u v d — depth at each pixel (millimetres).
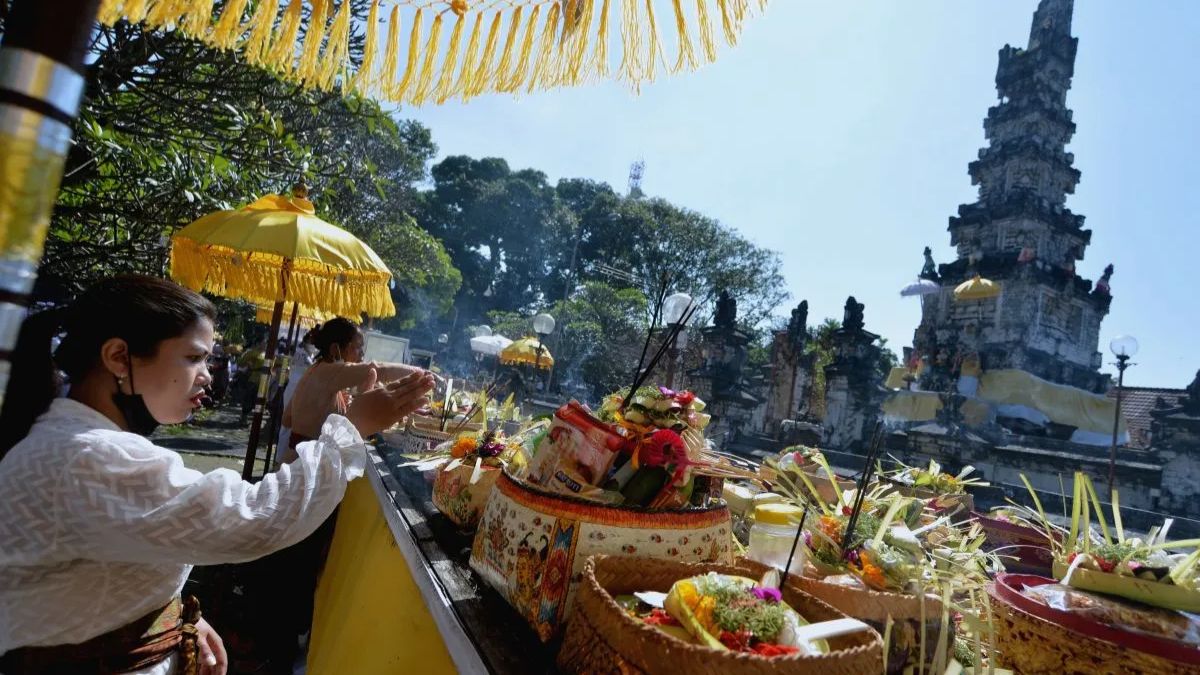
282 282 4332
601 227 47562
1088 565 1480
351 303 4523
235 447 9219
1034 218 18297
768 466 2770
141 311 1388
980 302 18484
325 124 6559
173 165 4621
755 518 1648
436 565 1693
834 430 15656
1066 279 17938
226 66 4988
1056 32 19625
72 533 1228
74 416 1343
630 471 1517
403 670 1588
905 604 1314
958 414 14133
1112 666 1242
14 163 427
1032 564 2365
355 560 2611
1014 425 15352
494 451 2139
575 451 1507
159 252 4984
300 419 3533
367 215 21953
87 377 1403
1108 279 19297
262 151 5621
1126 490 10531
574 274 49250
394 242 23938
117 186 4766
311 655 2703
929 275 20109
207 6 1176
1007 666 1443
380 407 1635
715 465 1702
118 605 1370
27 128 431
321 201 6375
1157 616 1297
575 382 32438
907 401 15250
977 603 1600
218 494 1276
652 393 1611
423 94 1435
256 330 18109
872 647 998
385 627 1845
